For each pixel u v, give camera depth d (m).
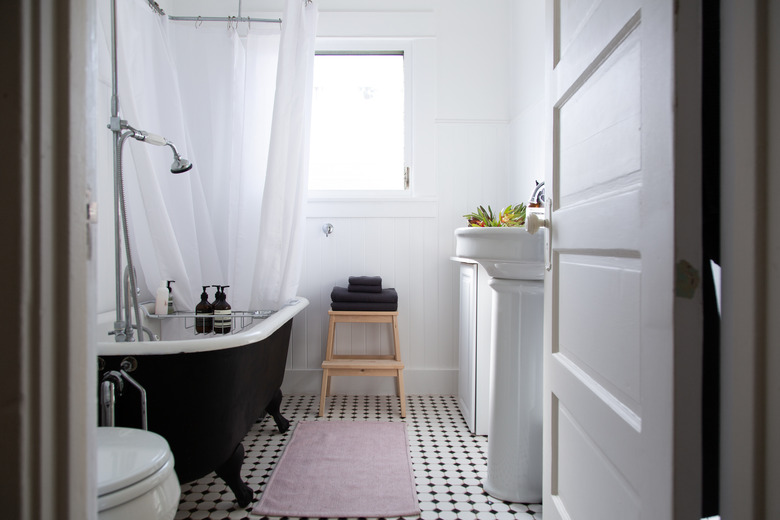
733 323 0.52
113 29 1.76
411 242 3.07
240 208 2.73
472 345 2.48
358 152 3.18
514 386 1.78
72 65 0.53
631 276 0.74
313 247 3.07
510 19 3.05
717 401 0.57
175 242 2.36
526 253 1.64
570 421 1.08
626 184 0.76
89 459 0.57
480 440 2.38
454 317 3.08
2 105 0.48
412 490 1.86
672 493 0.58
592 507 0.93
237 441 1.75
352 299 2.79
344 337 3.08
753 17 0.49
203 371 1.56
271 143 2.50
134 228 2.41
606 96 0.85
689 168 0.56
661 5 0.60
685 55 0.56
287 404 2.89
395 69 3.16
